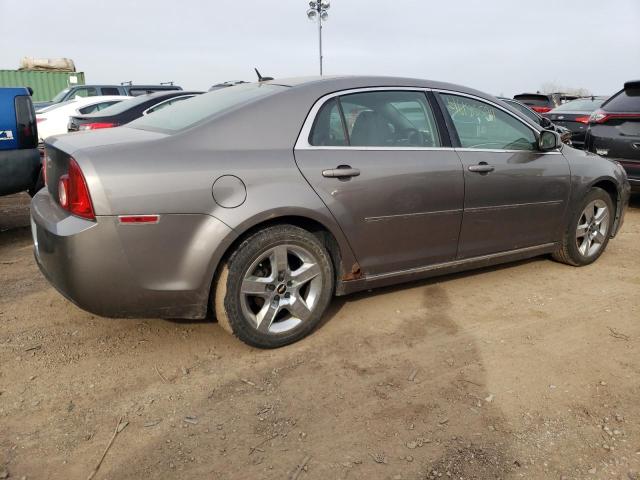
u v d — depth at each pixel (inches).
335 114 126.9
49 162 119.3
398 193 130.5
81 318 136.1
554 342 127.7
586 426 96.0
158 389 105.9
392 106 136.4
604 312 145.3
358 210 125.3
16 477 81.9
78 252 101.3
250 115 117.3
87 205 100.3
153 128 124.2
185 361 116.4
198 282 109.2
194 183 106.1
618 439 92.5
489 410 100.5
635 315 143.6
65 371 111.5
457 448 90.1
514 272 175.8
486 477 83.6
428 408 101.0
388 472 84.4
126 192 101.3
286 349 122.6
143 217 102.5
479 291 158.6
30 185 207.8
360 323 136.0
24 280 162.9
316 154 121.0
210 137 112.4
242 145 114.3
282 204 113.7
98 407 99.7
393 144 133.6
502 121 156.6
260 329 117.7
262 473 83.9
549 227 167.5
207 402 102.0
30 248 198.5
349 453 88.6
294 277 120.2
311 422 96.6
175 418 97.0
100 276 103.0
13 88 197.8
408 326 134.9
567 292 159.2
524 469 85.4
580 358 120.2
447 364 117.0
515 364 117.3
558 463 86.8
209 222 107.7
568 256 177.3
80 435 91.9
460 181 140.9
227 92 138.0
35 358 116.3
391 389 107.2
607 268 181.9
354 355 120.3
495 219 152.0
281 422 96.4
